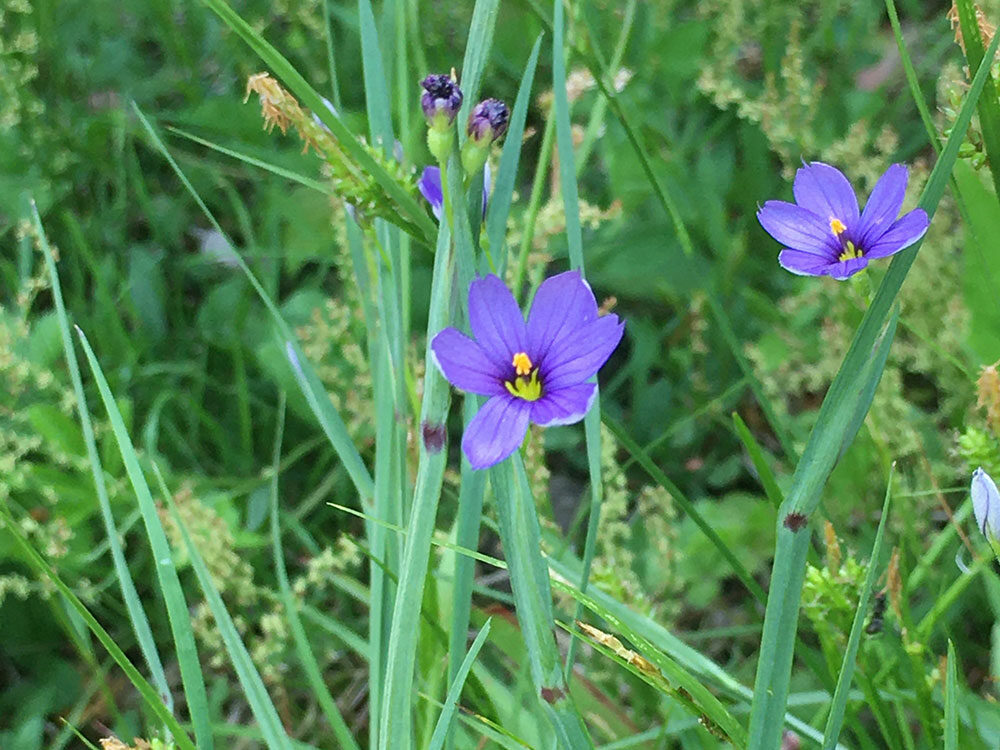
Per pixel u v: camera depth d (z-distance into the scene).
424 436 0.18
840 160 0.36
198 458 0.39
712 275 0.40
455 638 0.22
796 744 0.29
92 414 0.37
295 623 0.26
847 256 0.19
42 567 0.20
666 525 0.32
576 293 0.17
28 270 0.39
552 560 0.26
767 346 0.38
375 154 0.20
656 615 0.28
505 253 0.24
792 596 0.17
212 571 0.30
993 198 0.28
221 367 0.41
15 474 0.32
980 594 0.31
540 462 0.26
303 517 0.38
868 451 0.32
